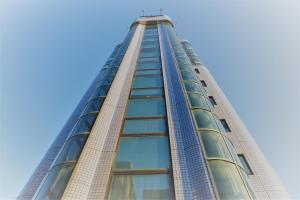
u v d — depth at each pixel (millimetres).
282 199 12172
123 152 10180
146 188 8438
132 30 32188
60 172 8984
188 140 10219
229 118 19344
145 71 18219
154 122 11984
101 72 24625
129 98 14383
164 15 38625
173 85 15398
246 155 15352
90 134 10812
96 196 8055
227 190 7629
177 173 8703
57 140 15578
